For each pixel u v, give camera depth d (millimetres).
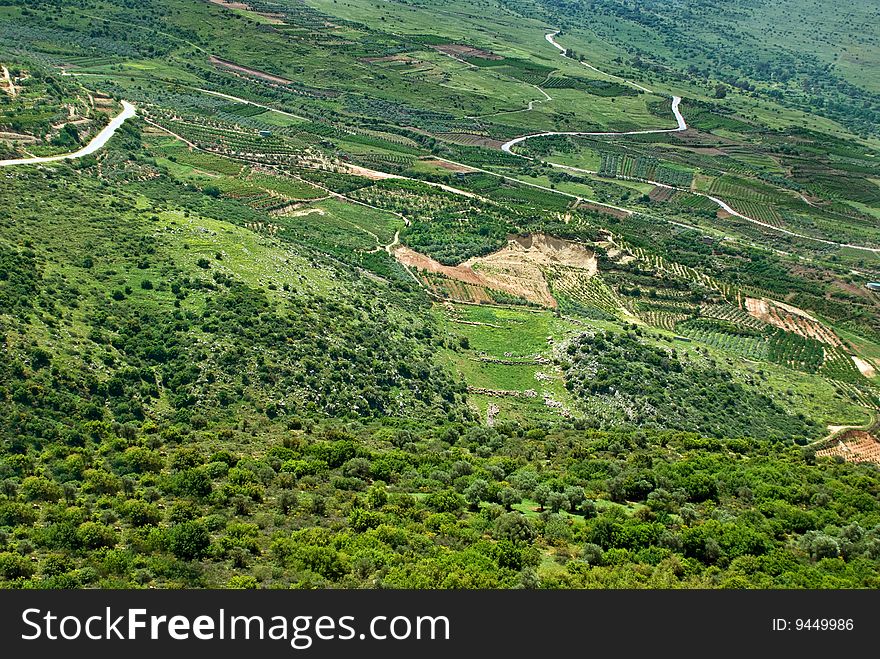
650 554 64688
